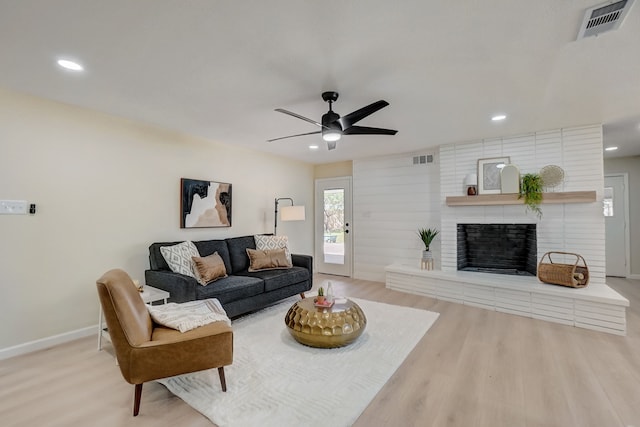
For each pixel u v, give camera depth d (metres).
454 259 4.49
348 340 2.64
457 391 2.05
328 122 2.54
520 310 3.61
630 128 3.70
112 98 2.75
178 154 3.87
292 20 1.65
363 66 2.17
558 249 3.81
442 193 4.57
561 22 1.66
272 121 3.40
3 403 1.92
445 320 3.43
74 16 1.60
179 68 2.19
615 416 1.80
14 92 2.60
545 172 3.78
